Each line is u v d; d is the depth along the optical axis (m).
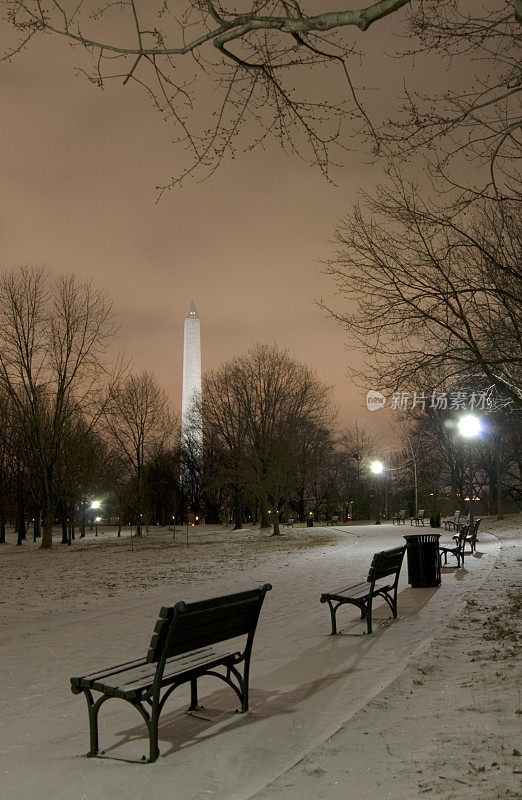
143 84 5.98
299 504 73.19
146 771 4.52
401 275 10.99
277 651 8.37
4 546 51.62
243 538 42.50
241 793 4.06
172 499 81.94
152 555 30.47
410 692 5.90
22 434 42.84
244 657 6.11
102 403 43.69
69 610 12.92
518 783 3.71
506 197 8.34
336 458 71.06
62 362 42.16
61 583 18.47
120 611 12.45
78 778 4.45
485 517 45.19
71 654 8.66
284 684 6.77
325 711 5.74
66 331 42.06
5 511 58.62
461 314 10.34
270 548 30.56
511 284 10.72
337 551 25.45
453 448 50.78
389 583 14.76
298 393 48.16
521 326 11.78
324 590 14.09
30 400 42.00
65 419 42.72
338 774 4.11
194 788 4.18
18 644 9.55
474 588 13.01
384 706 5.50
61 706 6.34
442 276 11.08
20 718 5.98
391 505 76.25
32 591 16.50
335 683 6.66
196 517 78.88
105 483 57.56
